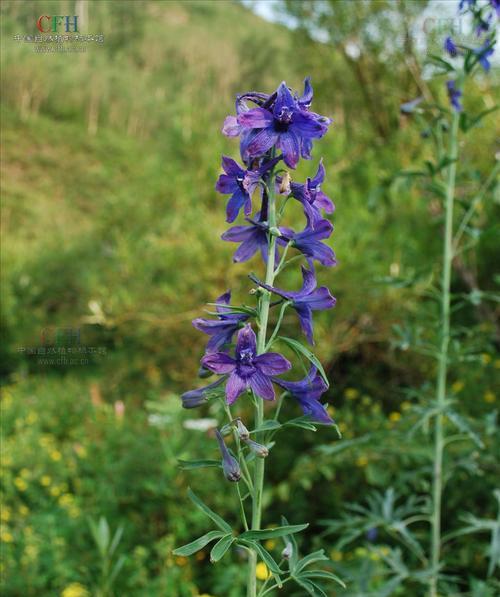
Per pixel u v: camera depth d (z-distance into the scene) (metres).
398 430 3.84
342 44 7.61
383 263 4.97
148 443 4.21
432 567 2.85
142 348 5.78
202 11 14.16
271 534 1.42
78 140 11.54
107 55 12.38
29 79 11.61
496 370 4.66
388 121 7.45
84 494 4.29
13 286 8.11
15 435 5.40
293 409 4.72
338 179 5.43
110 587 3.25
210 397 1.52
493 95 5.00
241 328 1.52
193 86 12.59
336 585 3.42
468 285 5.04
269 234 1.54
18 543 3.66
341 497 4.21
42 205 10.35
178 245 5.30
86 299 6.31
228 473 1.42
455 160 2.82
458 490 3.84
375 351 5.16
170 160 5.99
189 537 3.82
